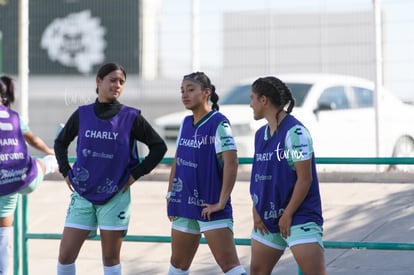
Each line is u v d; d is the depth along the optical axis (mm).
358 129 30188
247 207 22969
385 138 28828
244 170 27906
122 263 20875
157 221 23094
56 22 40750
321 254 13406
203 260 20422
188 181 15109
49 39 40656
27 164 16734
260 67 32844
